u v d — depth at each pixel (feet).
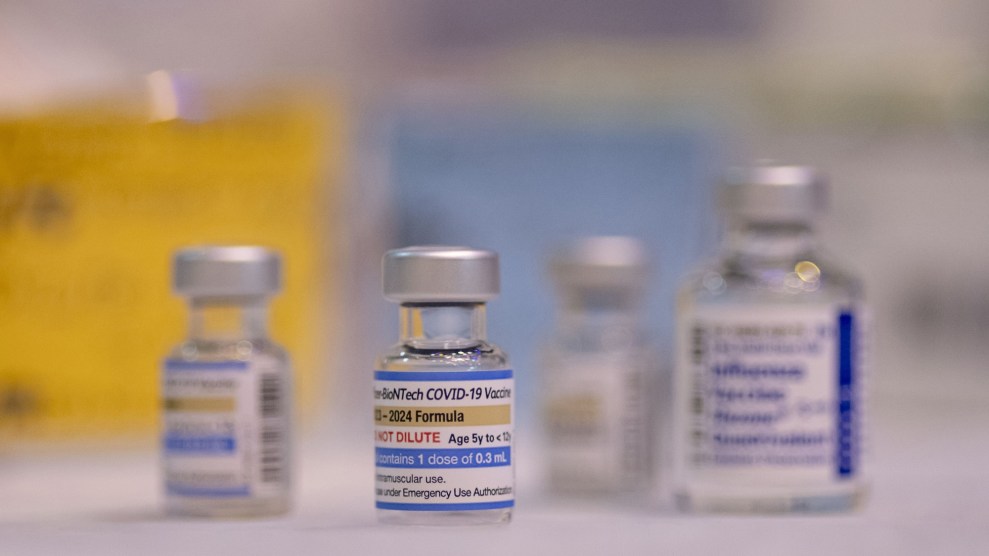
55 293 3.34
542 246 3.66
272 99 3.43
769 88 3.81
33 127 3.32
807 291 2.20
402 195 3.61
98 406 3.37
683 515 2.22
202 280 2.24
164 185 3.38
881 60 3.86
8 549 2.02
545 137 3.67
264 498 2.23
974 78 3.85
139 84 3.36
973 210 3.89
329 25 3.74
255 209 3.43
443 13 3.76
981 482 2.85
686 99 3.73
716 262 2.32
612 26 3.78
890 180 3.89
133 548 2.01
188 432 2.23
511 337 3.63
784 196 2.21
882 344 3.93
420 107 3.63
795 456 2.18
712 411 2.21
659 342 3.64
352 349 3.53
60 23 3.39
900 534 2.02
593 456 2.75
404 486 2.02
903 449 3.49
